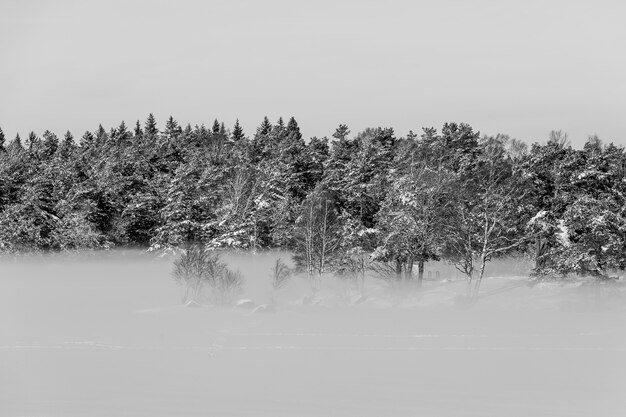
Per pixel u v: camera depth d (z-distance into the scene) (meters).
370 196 86.38
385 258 73.44
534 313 58.25
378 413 29.83
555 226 70.50
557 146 78.56
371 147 95.75
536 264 71.25
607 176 74.38
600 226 63.34
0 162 101.44
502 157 75.00
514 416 29.95
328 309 62.47
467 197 69.69
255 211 92.00
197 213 91.06
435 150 95.31
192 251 67.81
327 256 75.50
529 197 71.94
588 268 63.44
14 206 89.00
